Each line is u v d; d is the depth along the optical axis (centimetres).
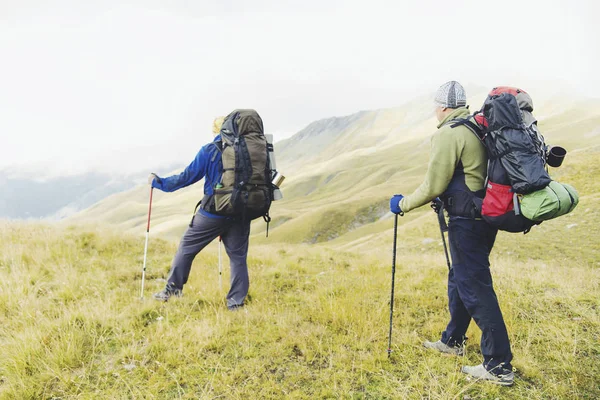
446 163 315
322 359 383
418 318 480
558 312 478
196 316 481
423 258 959
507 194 300
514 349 390
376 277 677
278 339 426
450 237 340
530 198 287
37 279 589
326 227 10050
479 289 330
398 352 392
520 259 1702
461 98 337
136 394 326
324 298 525
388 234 3591
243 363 375
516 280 623
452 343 388
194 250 513
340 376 350
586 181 3002
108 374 359
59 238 827
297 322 469
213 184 475
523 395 320
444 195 336
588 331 421
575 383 330
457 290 351
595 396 317
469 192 321
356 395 327
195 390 335
